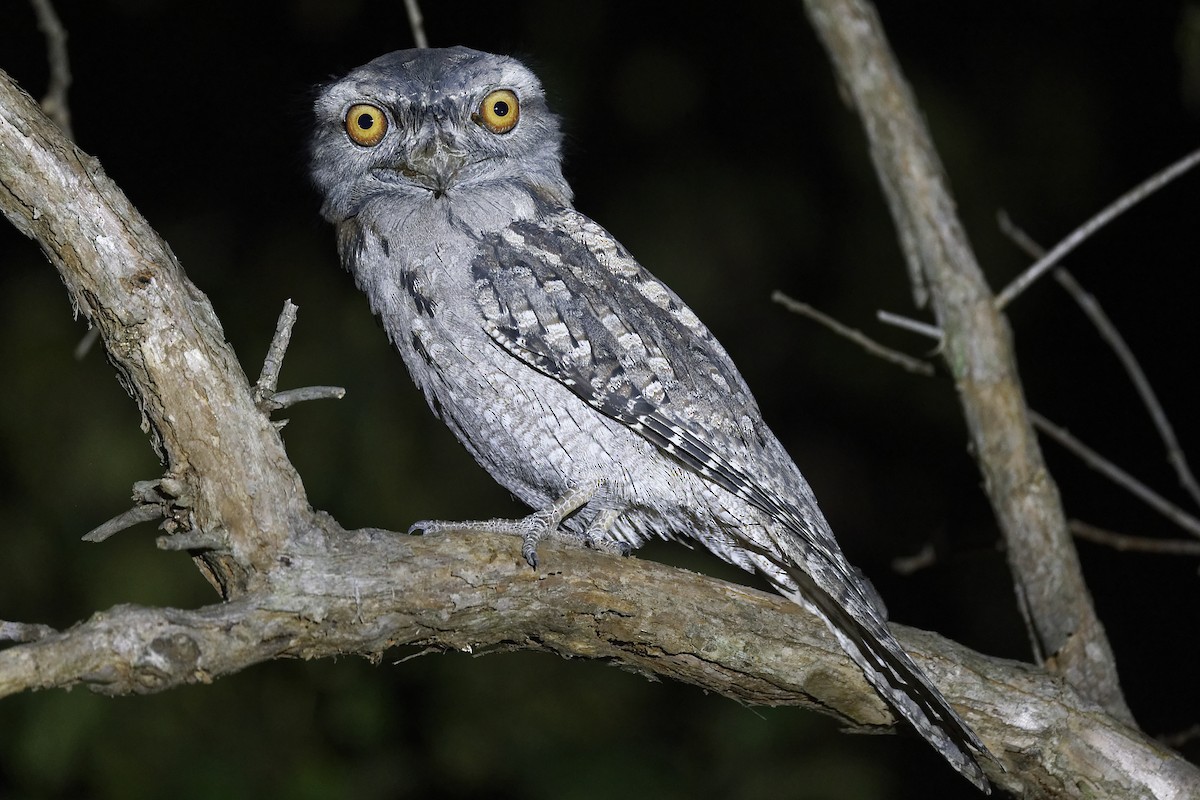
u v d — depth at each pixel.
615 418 6.64
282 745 11.40
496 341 6.68
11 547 11.50
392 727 11.73
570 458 6.82
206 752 11.22
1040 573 7.39
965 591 13.39
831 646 6.15
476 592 5.58
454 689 11.92
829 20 8.10
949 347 7.57
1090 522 13.09
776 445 7.09
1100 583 12.91
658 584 5.93
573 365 6.65
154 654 4.80
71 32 13.79
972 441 7.63
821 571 6.55
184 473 5.21
